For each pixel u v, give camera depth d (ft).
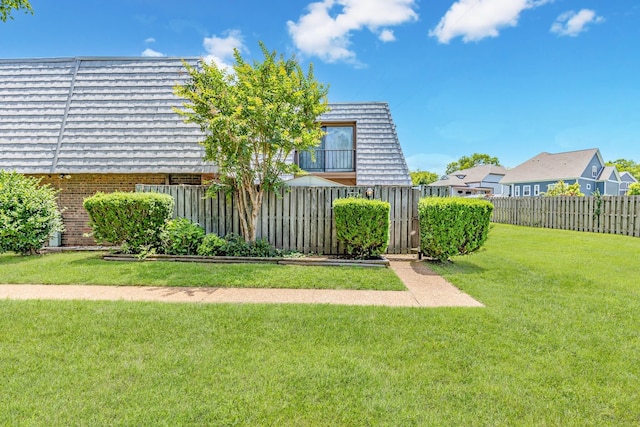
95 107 34.58
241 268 21.49
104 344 10.69
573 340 11.20
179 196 28.48
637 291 16.62
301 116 25.86
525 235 39.60
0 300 15.05
